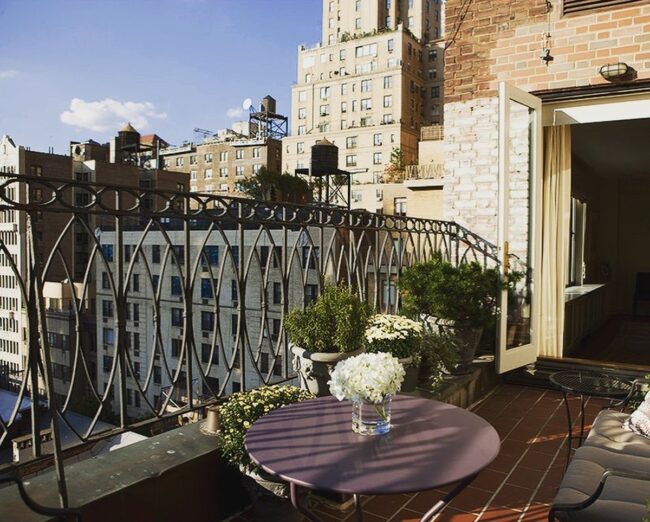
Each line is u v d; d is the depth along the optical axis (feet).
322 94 228.02
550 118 16.10
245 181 156.04
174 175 156.46
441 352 11.34
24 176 5.66
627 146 23.98
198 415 8.69
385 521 7.77
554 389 14.96
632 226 33.09
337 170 58.54
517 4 15.71
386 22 250.37
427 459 4.97
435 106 225.76
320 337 8.64
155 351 7.38
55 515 5.05
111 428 6.84
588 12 14.74
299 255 10.10
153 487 6.40
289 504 6.90
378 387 5.41
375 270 12.60
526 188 15.62
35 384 5.87
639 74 14.15
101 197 6.46
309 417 6.17
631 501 5.62
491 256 15.46
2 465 5.68
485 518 7.83
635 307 32.22
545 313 16.72
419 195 64.80
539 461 9.89
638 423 7.47
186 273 7.71
